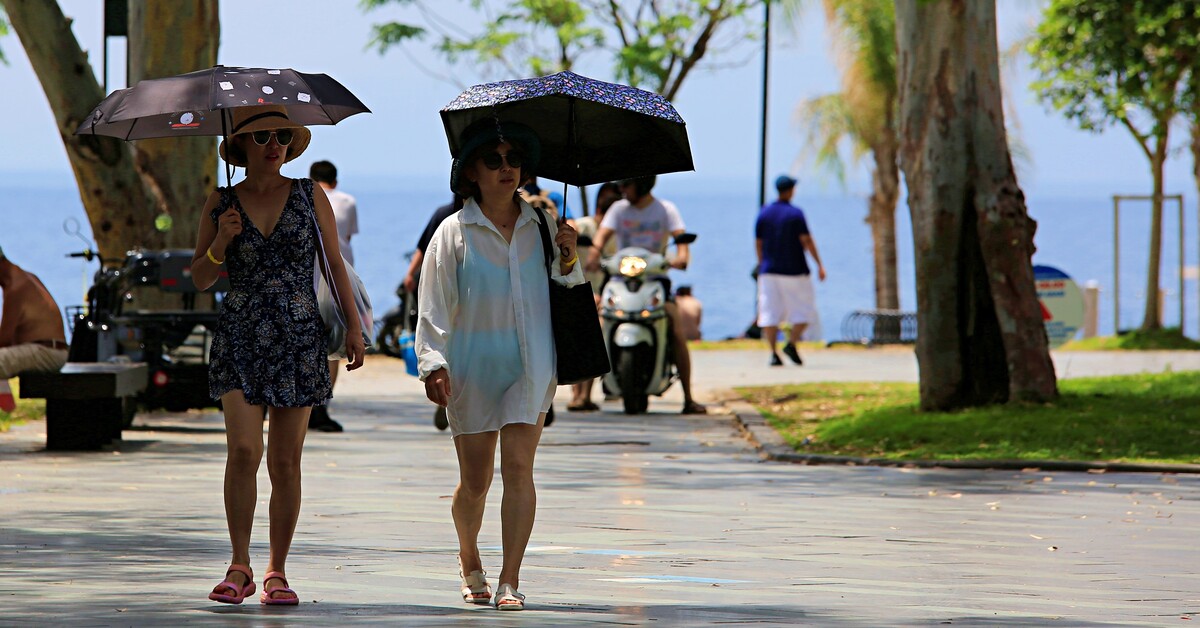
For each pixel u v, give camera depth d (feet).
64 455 81.10
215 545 51.98
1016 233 96.27
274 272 42.75
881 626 38.88
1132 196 191.11
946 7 96.43
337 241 43.96
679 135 44.78
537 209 43.52
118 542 52.37
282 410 42.63
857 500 67.82
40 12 111.45
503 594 41.50
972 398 96.78
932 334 97.09
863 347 180.04
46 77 113.39
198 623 37.96
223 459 79.92
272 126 42.70
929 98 97.35
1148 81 175.63
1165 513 63.98
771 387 121.60
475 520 43.24
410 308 95.35
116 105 44.09
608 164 46.19
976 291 96.63
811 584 46.24
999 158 96.99
